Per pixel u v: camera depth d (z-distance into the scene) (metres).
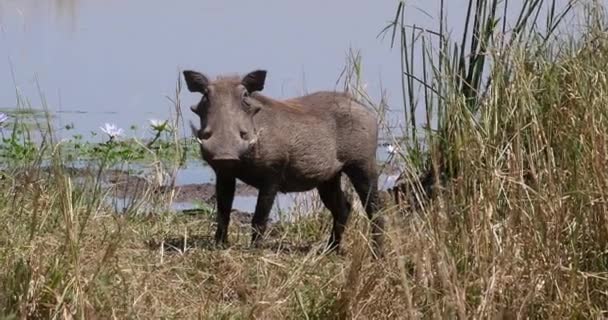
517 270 24.47
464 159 27.22
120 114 51.84
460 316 22.52
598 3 33.19
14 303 23.52
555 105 29.11
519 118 28.52
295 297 25.20
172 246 30.06
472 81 34.81
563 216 25.59
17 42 71.75
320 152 30.80
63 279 24.23
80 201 29.72
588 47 31.55
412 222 26.09
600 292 24.92
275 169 30.09
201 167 43.91
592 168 26.30
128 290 24.97
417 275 24.16
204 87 29.61
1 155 39.72
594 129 26.48
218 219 30.73
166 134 46.78
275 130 29.89
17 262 24.69
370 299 24.59
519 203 26.02
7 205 30.12
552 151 27.38
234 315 24.86
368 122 31.69
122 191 37.84
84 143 45.62
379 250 28.34
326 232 34.06
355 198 34.31
